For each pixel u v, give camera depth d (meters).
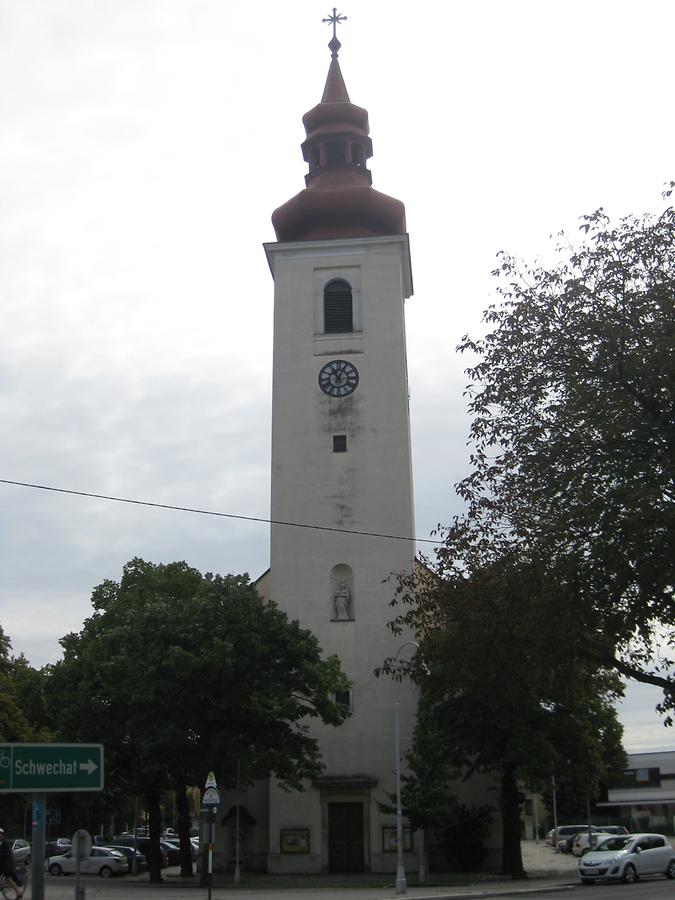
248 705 39.72
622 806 109.00
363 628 51.50
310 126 61.50
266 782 50.69
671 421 21.05
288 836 48.69
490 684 23.78
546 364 22.62
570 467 21.69
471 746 45.50
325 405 55.12
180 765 40.53
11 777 13.84
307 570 52.69
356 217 58.41
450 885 41.47
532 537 22.36
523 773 45.00
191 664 39.44
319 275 57.53
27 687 60.75
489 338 23.59
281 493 53.97
